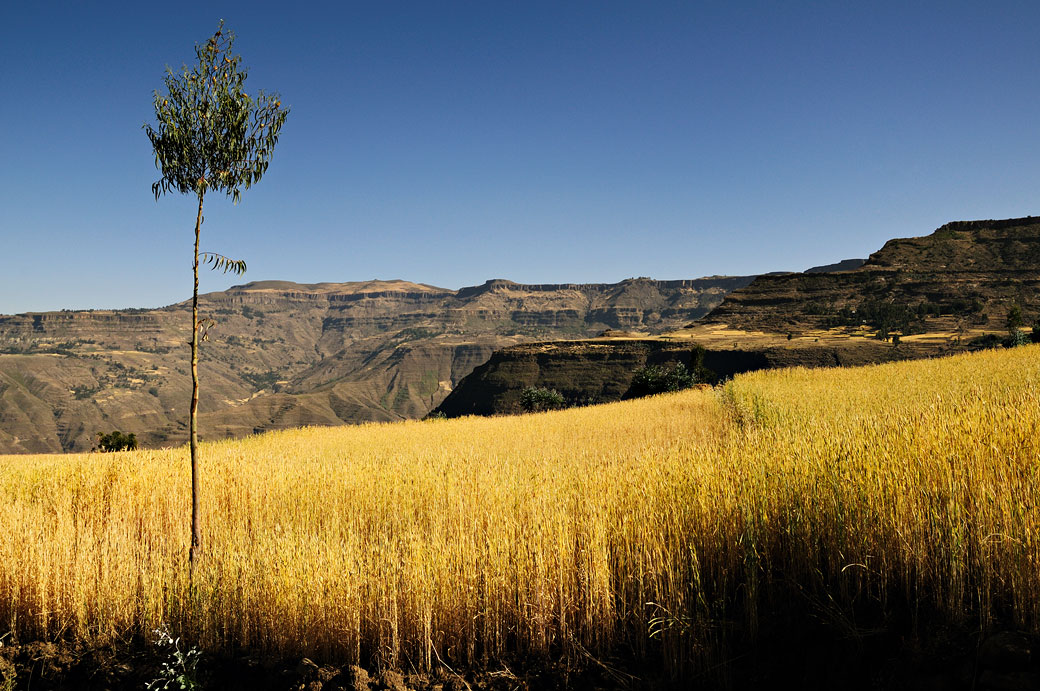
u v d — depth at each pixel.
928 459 5.75
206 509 9.96
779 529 5.80
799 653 4.90
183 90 8.04
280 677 6.05
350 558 6.57
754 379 31.30
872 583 5.27
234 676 6.32
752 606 5.15
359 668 5.84
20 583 7.54
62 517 9.46
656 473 7.52
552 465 10.56
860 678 4.54
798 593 5.38
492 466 10.72
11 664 6.87
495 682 5.50
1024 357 27.77
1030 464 5.26
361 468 11.84
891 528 5.23
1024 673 4.05
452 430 26.94
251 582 6.72
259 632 6.61
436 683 5.65
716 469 6.98
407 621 6.07
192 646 6.70
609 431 20.48
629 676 5.19
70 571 7.54
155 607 7.06
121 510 10.36
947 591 4.81
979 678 4.15
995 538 4.80
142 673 6.45
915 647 4.50
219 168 8.09
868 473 5.62
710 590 5.77
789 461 6.39
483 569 6.21
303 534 7.74
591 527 6.24
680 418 22.73
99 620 7.18
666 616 5.29
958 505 5.09
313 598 6.27
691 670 5.04
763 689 4.75
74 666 6.75
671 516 6.34
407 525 8.12
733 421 17.88
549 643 5.70
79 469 12.80
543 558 5.94
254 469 11.83
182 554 8.15
